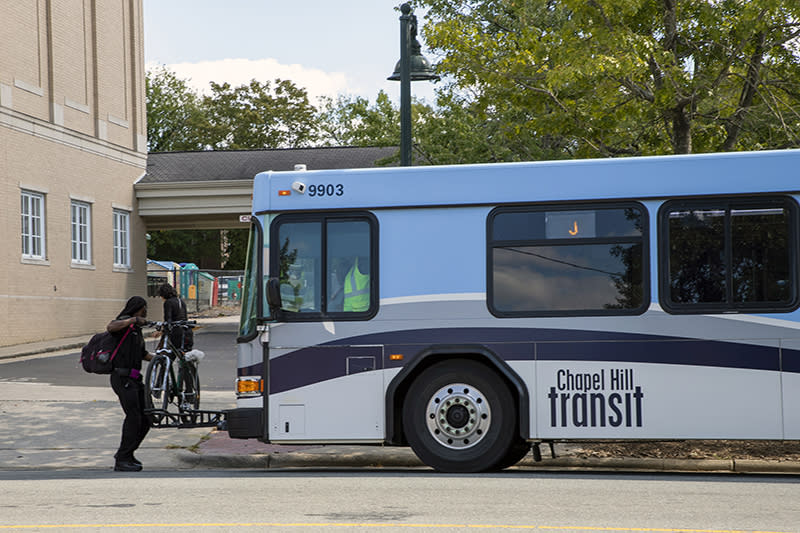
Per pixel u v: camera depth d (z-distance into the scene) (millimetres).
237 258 82562
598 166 11211
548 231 11242
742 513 8180
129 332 12367
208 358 28312
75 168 36062
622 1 14852
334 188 11648
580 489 9648
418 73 17438
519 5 21594
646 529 7453
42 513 8414
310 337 11547
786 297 10773
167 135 81938
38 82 33781
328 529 7449
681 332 10898
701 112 16688
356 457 13289
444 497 9094
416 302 11391
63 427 15758
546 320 11133
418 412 11359
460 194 11414
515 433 11305
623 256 11086
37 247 33688
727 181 10945
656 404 10898
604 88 15500
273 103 79688
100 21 38219
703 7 15352
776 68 16562
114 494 9562
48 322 33781
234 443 14391
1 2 31547
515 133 18797
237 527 7570
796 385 10695
